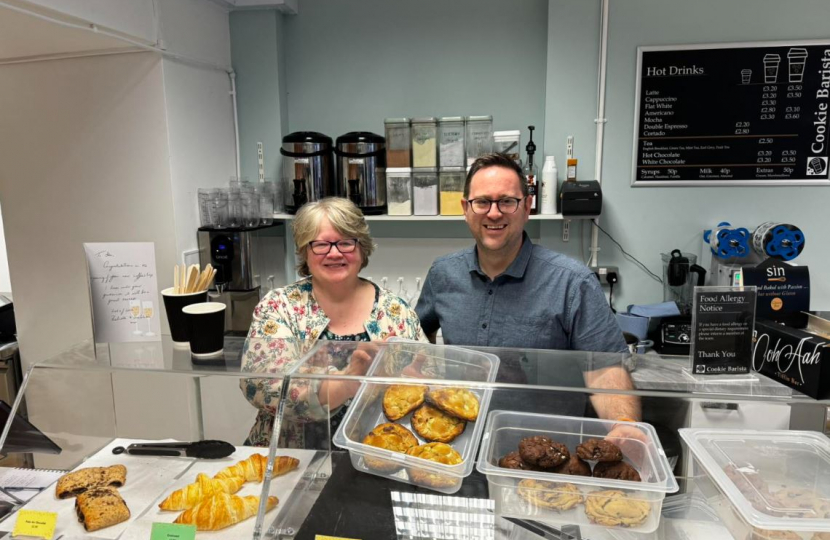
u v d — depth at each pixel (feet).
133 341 3.85
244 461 3.39
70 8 5.51
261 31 8.56
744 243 7.28
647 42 7.56
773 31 7.34
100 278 3.75
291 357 3.74
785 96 7.43
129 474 3.42
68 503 3.24
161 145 7.13
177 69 7.27
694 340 3.06
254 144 8.86
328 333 4.87
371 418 3.23
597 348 4.83
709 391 3.00
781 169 7.61
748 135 7.59
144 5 6.54
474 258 5.30
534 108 8.50
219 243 7.57
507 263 5.09
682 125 7.68
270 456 3.10
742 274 3.24
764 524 2.32
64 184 7.48
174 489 3.25
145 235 7.37
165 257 7.34
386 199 8.30
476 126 7.98
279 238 8.84
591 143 7.91
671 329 7.13
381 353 3.79
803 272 3.22
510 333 5.04
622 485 2.68
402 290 9.20
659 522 2.64
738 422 2.95
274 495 3.01
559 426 3.09
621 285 8.20
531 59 8.39
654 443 2.91
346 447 3.08
